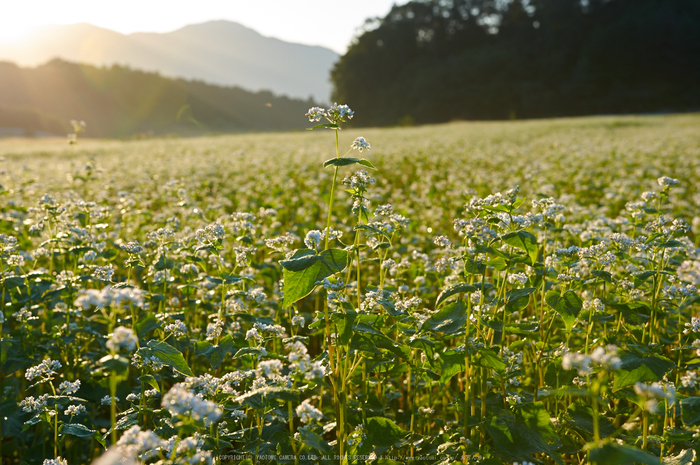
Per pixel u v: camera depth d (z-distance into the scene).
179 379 4.96
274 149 30.39
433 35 145.75
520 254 4.37
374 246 4.57
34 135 87.75
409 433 3.63
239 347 4.41
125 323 5.09
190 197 11.60
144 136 64.81
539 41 130.00
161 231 5.58
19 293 5.09
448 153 23.61
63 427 3.50
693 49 114.31
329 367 3.89
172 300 5.69
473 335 4.43
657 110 105.00
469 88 119.00
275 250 5.40
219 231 4.69
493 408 3.87
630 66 111.88
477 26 146.50
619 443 3.57
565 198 10.03
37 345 5.01
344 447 3.53
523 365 5.10
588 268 4.93
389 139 35.56
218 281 4.72
